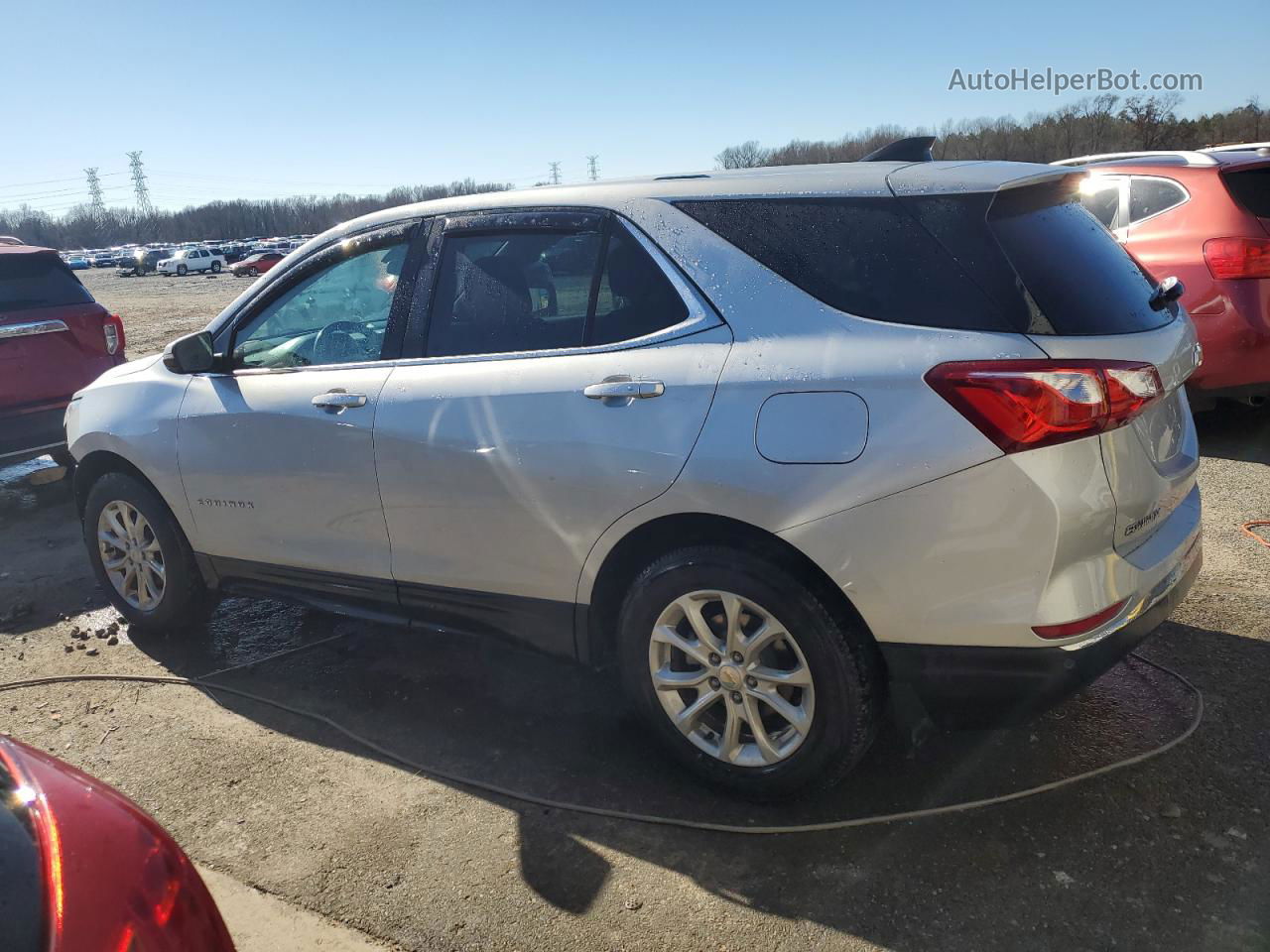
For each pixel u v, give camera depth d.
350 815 2.82
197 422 3.69
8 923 1.25
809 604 2.49
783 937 2.26
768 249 2.64
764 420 2.48
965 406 2.26
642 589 2.75
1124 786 2.73
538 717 3.35
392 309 3.30
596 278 2.89
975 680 2.38
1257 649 3.44
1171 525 2.69
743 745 2.75
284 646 4.05
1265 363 5.49
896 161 2.89
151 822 1.56
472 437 2.96
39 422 6.22
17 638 4.23
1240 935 2.18
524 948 2.27
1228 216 5.53
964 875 2.43
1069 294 2.42
